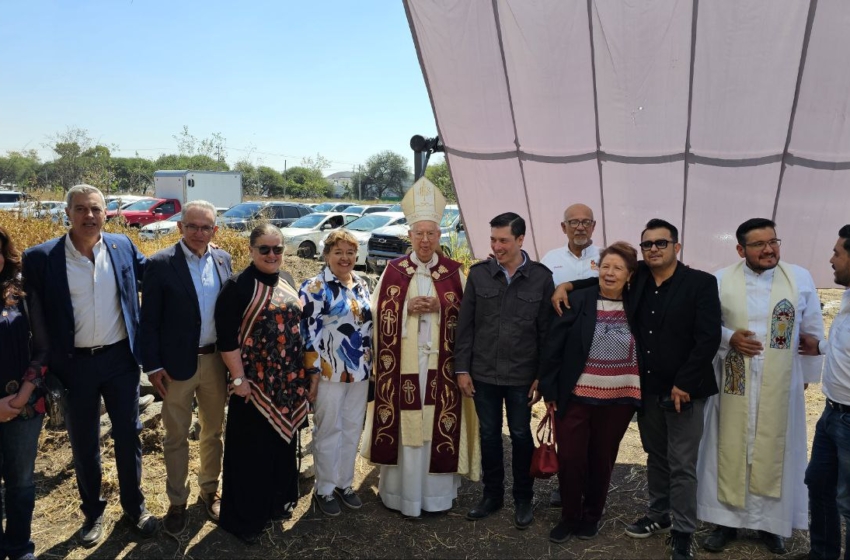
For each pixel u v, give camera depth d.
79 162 30.19
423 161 5.52
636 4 4.38
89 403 3.34
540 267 3.76
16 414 2.98
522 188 5.60
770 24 4.18
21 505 3.11
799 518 3.60
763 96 4.46
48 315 3.24
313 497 4.10
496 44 4.82
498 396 3.81
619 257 3.41
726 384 3.53
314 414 3.88
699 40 4.39
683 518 3.34
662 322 3.37
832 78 4.22
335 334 3.76
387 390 3.90
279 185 56.16
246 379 3.48
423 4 4.71
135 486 3.51
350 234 3.78
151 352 3.36
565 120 5.09
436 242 3.94
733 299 3.50
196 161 39.03
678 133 4.86
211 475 3.78
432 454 3.91
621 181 5.27
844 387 3.05
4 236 2.94
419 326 3.92
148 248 9.32
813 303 3.49
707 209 5.14
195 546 3.52
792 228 4.92
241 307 3.44
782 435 3.43
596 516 3.70
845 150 4.48
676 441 3.38
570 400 3.53
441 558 3.51
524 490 3.86
